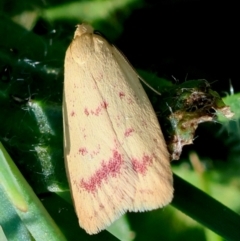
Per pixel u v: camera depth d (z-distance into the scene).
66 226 0.05
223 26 0.06
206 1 0.06
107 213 0.05
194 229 0.06
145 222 0.06
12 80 0.06
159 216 0.06
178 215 0.06
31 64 0.06
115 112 0.05
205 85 0.05
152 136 0.05
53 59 0.06
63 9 0.06
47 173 0.06
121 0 0.06
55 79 0.06
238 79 0.06
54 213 0.05
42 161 0.06
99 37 0.05
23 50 0.06
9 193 0.05
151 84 0.06
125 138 0.05
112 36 0.06
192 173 0.06
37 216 0.05
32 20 0.06
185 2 0.06
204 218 0.05
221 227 0.05
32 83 0.06
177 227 0.06
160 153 0.05
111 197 0.05
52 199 0.06
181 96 0.05
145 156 0.05
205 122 0.06
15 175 0.05
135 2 0.06
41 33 0.06
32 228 0.05
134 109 0.05
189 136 0.05
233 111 0.06
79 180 0.05
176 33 0.06
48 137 0.06
